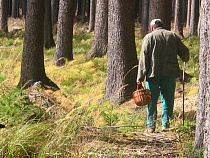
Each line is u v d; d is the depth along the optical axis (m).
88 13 65.06
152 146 10.37
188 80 20.72
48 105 12.12
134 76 18.11
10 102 9.38
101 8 30.53
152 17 24.20
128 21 18.20
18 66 21.34
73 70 24.34
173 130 11.99
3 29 47.25
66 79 23.41
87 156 8.15
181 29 44.25
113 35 18.22
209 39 6.32
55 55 28.89
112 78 18.06
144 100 11.89
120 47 18.09
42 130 8.16
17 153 7.83
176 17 44.25
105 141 10.06
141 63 12.23
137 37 43.06
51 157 7.84
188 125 12.08
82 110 10.03
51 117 9.63
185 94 18.41
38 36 19.94
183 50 12.41
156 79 12.27
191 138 11.00
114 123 12.01
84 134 9.40
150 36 12.23
